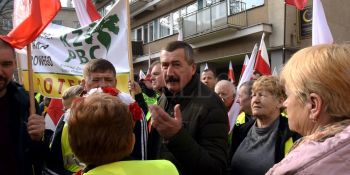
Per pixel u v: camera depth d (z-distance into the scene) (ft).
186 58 8.04
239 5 46.32
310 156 3.72
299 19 40.47
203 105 7.64
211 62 53.31
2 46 7.00
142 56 67.72
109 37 12.49
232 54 48.08
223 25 46.65
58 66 12.73
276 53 41.70
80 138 4.90
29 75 7.93
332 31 40.78
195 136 7.54
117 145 4.93
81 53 12.66
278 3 41.27
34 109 7.68
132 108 6.53
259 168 8.36
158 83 13.30
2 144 7.06
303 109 4.31
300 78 4.26
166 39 62.13
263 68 19.39
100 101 5.07
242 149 9.00
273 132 8.51
